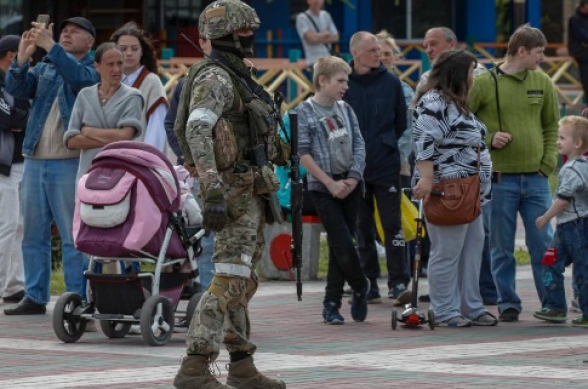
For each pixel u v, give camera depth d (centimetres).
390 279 2419
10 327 2119
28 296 2272
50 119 2239
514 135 2172
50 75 2236
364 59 2394
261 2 5047
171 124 2200
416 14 5269
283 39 5044
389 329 2077
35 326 2133
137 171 1898
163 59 4522
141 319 1888
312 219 2781
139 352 1839
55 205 2238
